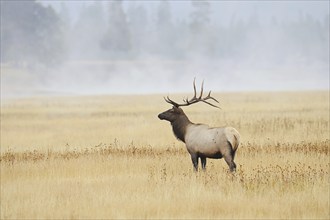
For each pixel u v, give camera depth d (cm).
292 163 5919
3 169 5769
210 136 5378
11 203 4312
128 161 6069
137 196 4428
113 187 4803
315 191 4431
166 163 5984
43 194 4581
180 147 7419
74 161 6141
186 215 3916
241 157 6316
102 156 6438
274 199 4319
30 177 5388
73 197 4447
